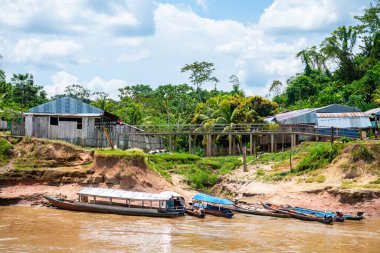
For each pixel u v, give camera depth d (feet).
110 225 125.80
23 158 170.81
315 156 181.68
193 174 201.77
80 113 206.49
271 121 257.75
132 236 113.70
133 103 328.49
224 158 222.07
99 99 325.62
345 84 333.42
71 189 160.45
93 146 194.18
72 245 103.55
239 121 255.09
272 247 107.24
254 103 286.25
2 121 217.77
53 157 171.22
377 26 336.70
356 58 346.95
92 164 167.63
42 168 165.68
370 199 154.81
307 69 366.43
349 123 227.20
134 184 163.73
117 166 165.37
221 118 252.01
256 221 139.23
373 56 333.62
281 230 126.72
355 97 285.23
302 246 109.09
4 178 160.04
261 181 184.44
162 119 305.73
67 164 170.50
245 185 184.55
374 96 283.79
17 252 96.84
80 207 144.25
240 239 114.32
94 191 147.02
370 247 109.40
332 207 156.46
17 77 306.14
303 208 152.15
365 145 171.94
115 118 207.00
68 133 192.03
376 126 220.02
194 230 123.13
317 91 340.59
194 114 290.76
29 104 296.30
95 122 214.48
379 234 123.65
